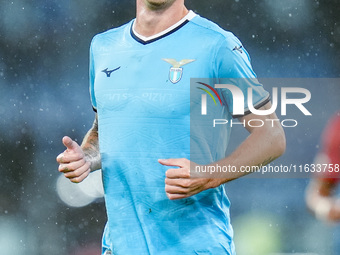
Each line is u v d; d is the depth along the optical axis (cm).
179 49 1111
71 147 1125
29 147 4169
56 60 4644
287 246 3400
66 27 4703
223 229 1117
